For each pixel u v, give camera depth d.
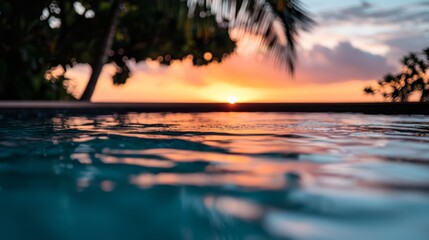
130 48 14.44
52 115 6.59
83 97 9.85
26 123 5.47
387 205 1.45
